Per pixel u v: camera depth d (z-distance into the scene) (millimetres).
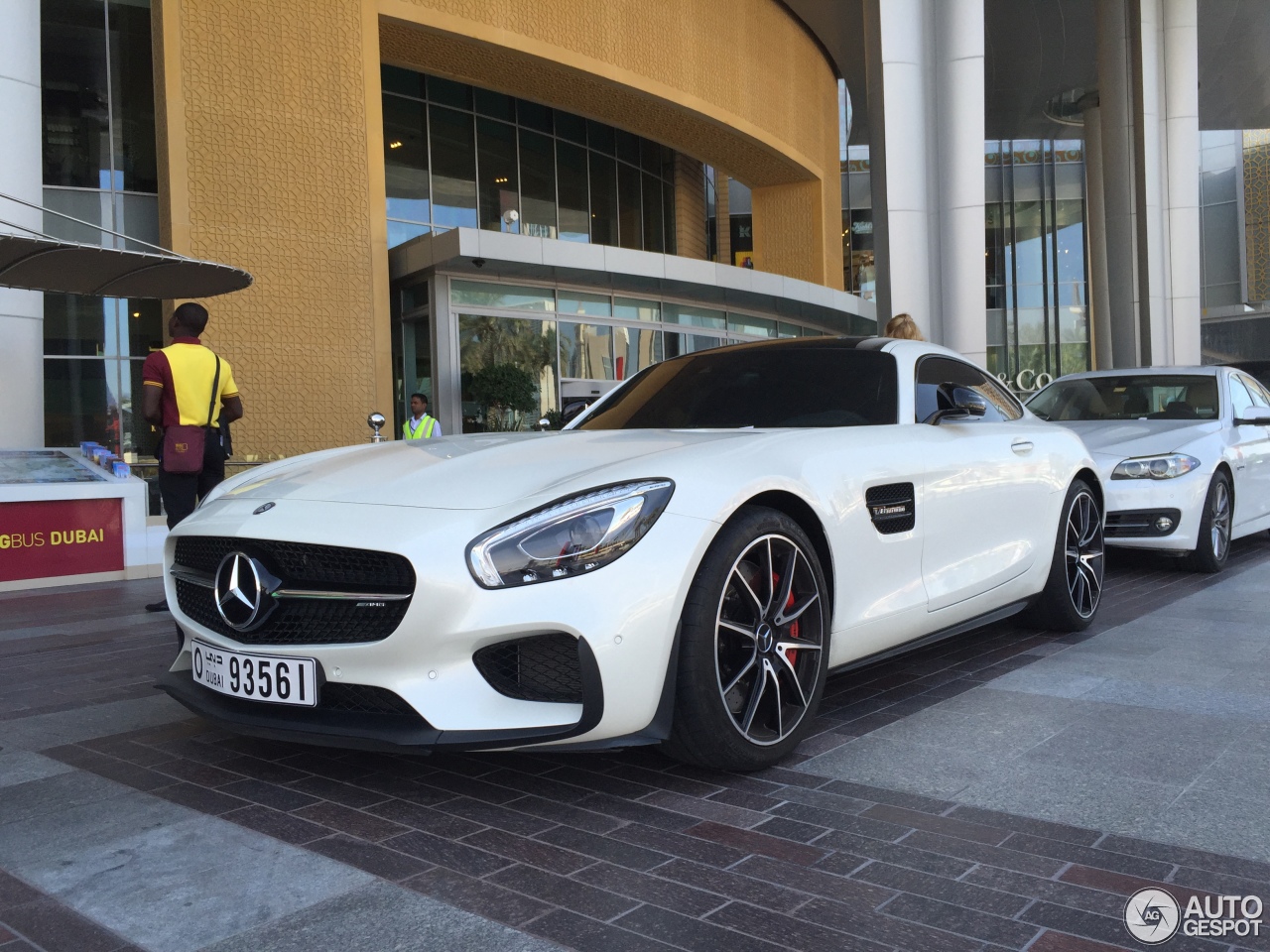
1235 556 6867
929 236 11789
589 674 2113
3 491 6738
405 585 2156
